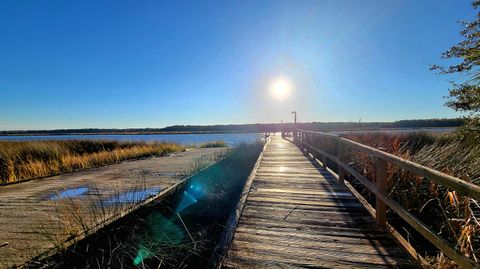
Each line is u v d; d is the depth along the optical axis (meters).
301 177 6.01
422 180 3.80
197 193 5.73
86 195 4.79
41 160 8.91
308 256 2.52
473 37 3.59
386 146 6.72
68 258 2.67
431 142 8.52
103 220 3.23
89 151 14.60
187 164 8.96
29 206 4.16
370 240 2.83
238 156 11.17
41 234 3.06
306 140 11.38
